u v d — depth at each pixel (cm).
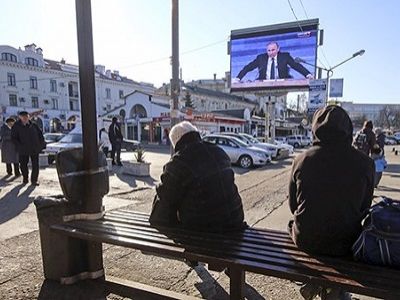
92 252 340
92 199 348
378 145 986
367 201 247
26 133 857
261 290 338
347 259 239
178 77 1066
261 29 2730
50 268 338
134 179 1043
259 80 2759
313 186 244
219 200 313
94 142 345
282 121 5912
